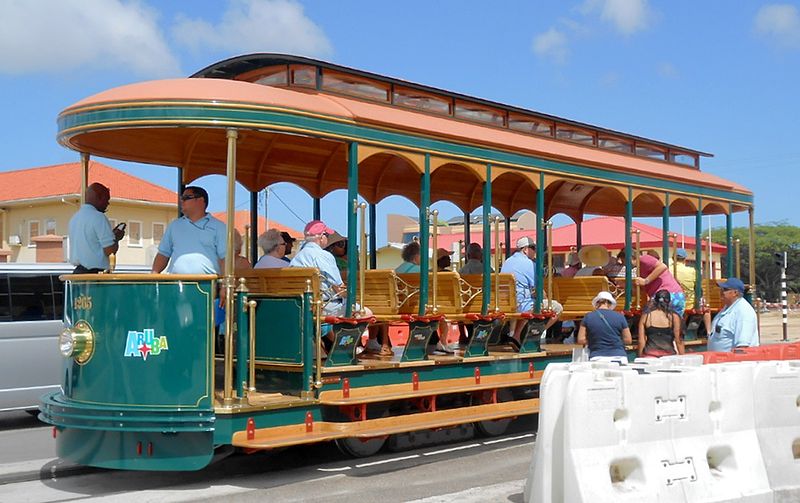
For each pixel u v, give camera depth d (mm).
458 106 10336
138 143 9125
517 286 11117
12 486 7707
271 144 10008
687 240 22312
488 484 7680
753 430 7016
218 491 7414
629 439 6219
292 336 8172
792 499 7027
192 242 8055
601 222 19500
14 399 11562
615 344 9469
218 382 8570
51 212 31812
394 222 26797
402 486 7594
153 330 7363
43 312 11938
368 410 8727
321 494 7281
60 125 8102
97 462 7418
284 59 8914
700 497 6445
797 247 74875
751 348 9352
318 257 8930
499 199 13945
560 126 11945
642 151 13609
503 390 10375
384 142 8758
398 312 9609
